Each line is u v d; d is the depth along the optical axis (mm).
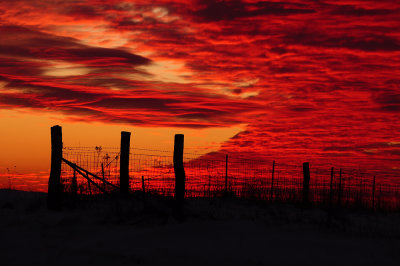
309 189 21547
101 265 10891
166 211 15891
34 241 12805
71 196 17625
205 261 11070
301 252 12102
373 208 21016
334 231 15227
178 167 15906
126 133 18984
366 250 12594
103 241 12750
